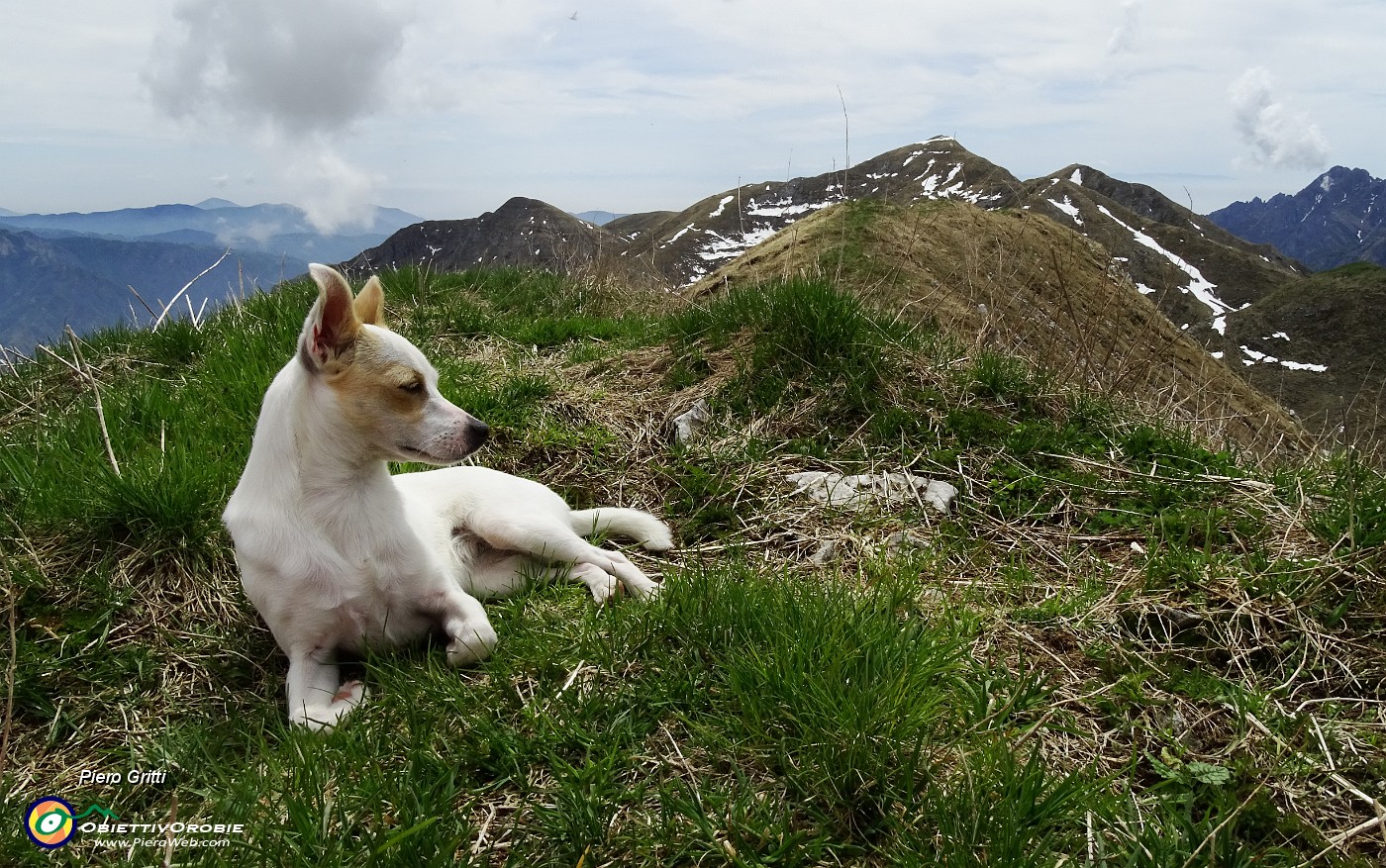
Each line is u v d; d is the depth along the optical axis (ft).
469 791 1.98
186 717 2.51
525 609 2.85
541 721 2.14
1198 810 1.90
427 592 2.73
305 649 2.61
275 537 2.54
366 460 2.62
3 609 2.78
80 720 2.47
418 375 2.60
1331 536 2.86
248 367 4.35
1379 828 1.82
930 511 3.45
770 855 1.74
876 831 1.81
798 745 1.98
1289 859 1.71
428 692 2.34
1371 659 2.37
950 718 2.13
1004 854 1.65
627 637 2.48
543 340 5.68
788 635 2.29
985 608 2.71
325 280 2.45
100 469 3.29
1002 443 3.85
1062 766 2.01
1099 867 1.69
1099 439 3.96
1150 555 2.98
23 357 5.13
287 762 2.10
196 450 3.61
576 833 1.80
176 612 2.90
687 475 3.80
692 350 4.66
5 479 3.41
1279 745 2.05
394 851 1.73
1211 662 2.47
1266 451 4.05
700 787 1.94
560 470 3.93
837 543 3.23
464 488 3.28
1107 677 2.36
